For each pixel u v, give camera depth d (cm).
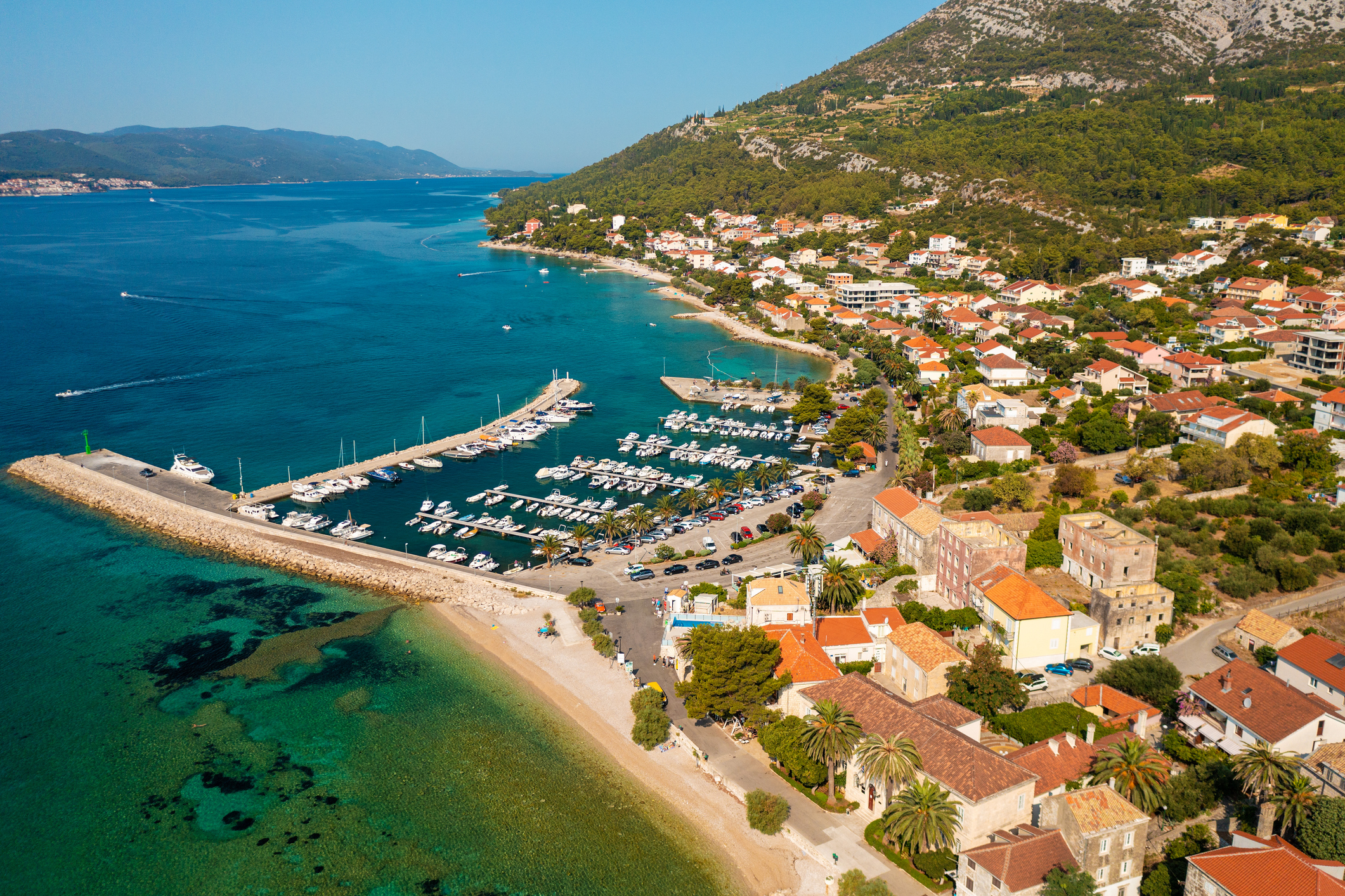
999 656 12875
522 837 11094
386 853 10875
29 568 18662
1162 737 11881
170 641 15838
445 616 16712
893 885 9775
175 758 12675
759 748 12600
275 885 10419
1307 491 18400
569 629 16012
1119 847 8981
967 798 9688
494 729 13238
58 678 14625
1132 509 17762
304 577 18400
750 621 14512
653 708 13025
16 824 11412
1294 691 11250
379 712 13700
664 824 11250
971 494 19125
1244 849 8750
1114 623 13725
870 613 14675
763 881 10231
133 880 10531
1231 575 15138
